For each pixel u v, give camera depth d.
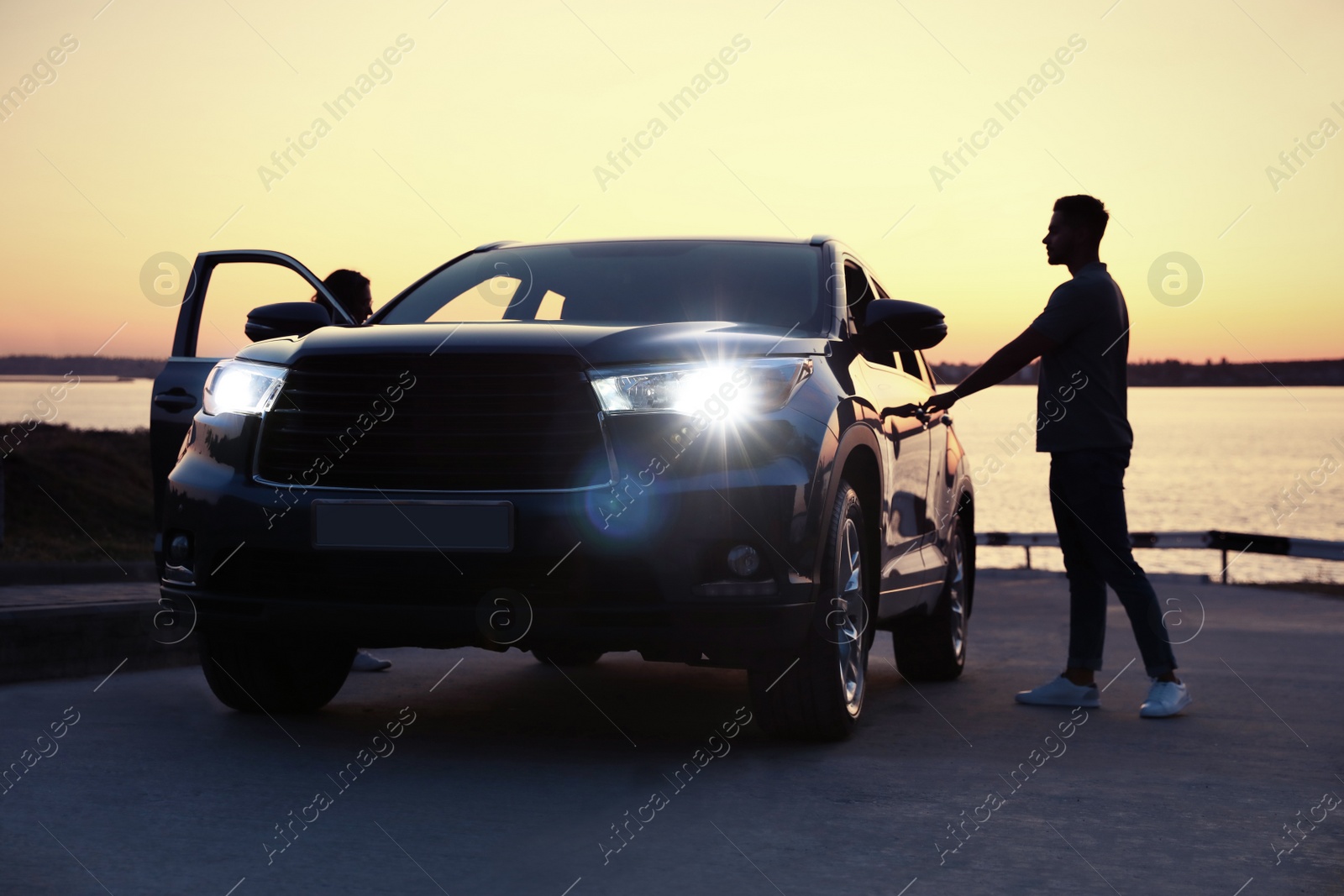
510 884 2.84
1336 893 2.89
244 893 2.73
